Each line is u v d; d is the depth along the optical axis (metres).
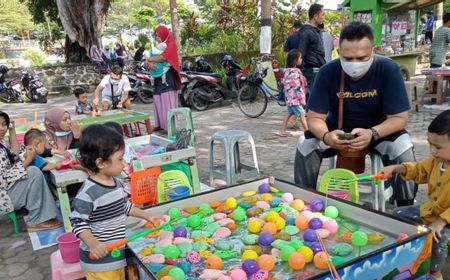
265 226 2.55
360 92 3.20
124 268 2.29
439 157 2.29
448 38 8.33
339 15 16.31
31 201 3.68
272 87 8.82
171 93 6.87
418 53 11.00
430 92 8.23
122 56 16.66
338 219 2.64
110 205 2.25
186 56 11.85
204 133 7.09
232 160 4.24
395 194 3.15
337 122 3.44
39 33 42.47
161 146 4.63
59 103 12.28
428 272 2.17
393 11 10.38
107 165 2.21
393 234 2.36
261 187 3.19
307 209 2.81
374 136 3.02
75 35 14.89
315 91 3.35
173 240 2.50
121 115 5.99
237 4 13.43
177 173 3.46
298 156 3.43
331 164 3.73
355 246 2.27
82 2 14.55
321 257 2.10
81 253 2.27
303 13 12.98
